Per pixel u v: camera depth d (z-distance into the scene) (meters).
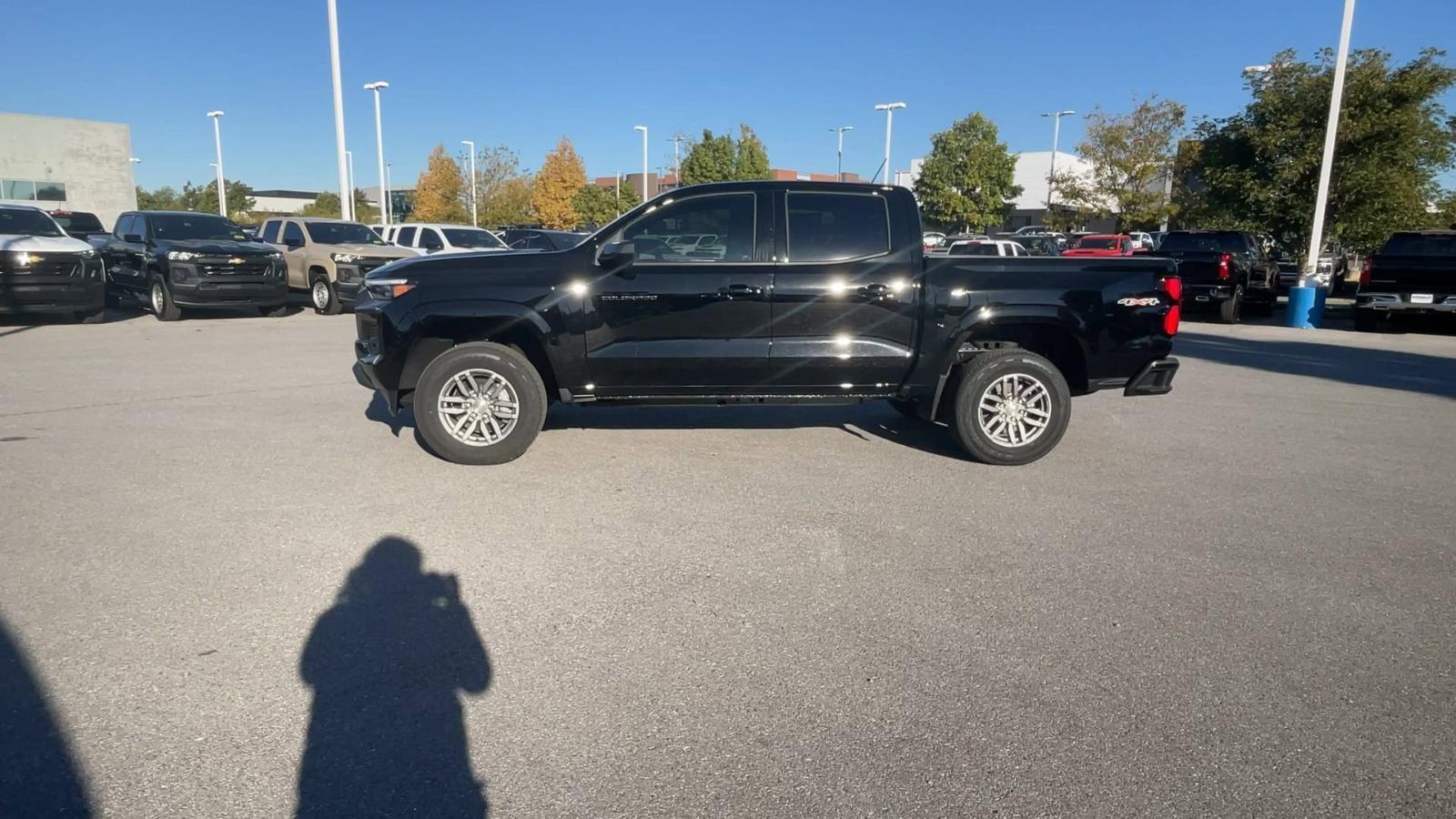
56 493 5.41
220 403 8.16
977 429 6.28
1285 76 20.80
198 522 4.95
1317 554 4.72
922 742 3.01
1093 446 7.03
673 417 7.91
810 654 3.59
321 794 2.70
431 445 6.12
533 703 3.21
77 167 45.69
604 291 6.04
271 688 3.27
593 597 4.08
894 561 4.56
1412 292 15.03
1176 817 2.65
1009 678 3.43
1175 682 3.41
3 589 4.05
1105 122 36.75
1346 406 8.79
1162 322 6.35
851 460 6.49
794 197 6.20
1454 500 5.70
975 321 6.18
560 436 7.11
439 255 6.37
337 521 5.00
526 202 51.97
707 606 4.01
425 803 2.67
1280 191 20.84
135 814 2.60
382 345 6.10
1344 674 3.49
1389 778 2.86
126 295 17.28
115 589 4.07
